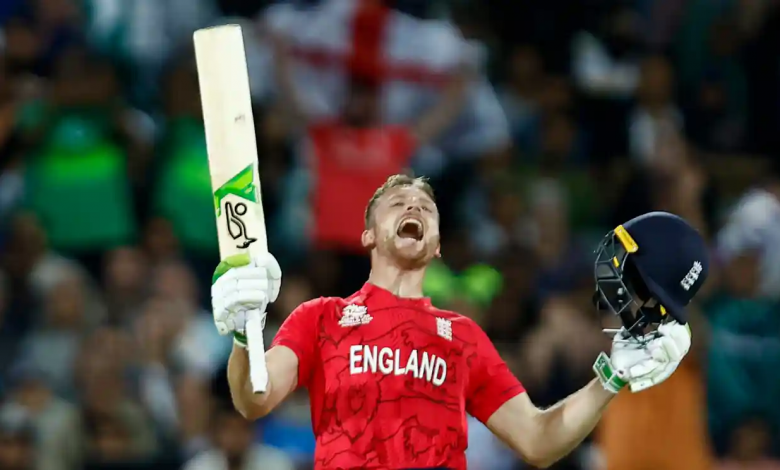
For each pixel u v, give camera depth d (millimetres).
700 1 46375
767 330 37625
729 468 35625
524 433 17656
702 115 45188
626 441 28875
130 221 38625
